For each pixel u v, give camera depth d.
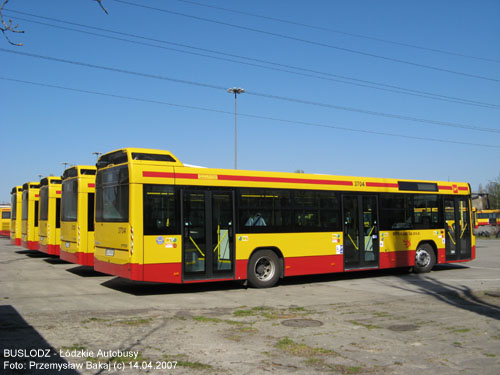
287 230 13.63
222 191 12.59
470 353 6.67
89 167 15.55
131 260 11.10
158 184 11.60
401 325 8.41
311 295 11.91
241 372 5.78
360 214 15.20
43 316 8.91
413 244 16.42
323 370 5.89
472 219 18.23
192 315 9.21
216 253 12.34
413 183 16.64
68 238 15.95
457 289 12.97
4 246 30.39
